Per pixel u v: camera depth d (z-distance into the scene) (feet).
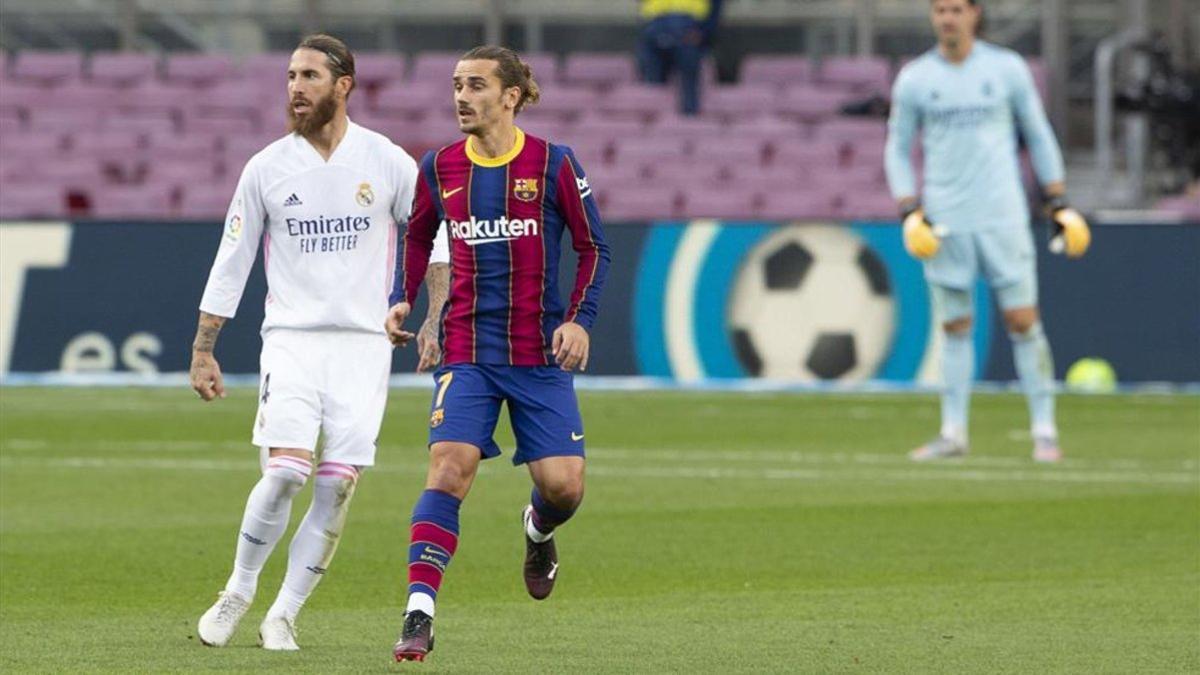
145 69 319.47
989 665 82.43
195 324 236.84
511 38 330.95
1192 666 82.38
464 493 79.92
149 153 300.61
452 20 332.39
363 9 332.19
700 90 306.55
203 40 334.65
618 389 236.02
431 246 83.61
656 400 223.71
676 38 303.48
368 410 85.66
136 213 293.84
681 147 297.94
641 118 306.14
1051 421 170.91
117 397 222.28
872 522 131.44
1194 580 108.37
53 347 237.66
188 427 192.95
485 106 80.53
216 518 131.54
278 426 84.38
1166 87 296.30
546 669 80.33
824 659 83.66
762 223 236.84
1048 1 311.47
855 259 236.02
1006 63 168.96
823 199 290.97
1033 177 301.22
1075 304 236.43
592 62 317.01
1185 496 145.38
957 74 168.04
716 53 330.54
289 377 84.69
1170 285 235.20
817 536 125.18
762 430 194.39
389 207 86.17
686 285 237.25
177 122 307.58
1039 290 236.84
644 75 310.65
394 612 97.09
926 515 134.82
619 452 174.91
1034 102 169.89
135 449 174.40
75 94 311.27
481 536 124.57
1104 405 221.25
